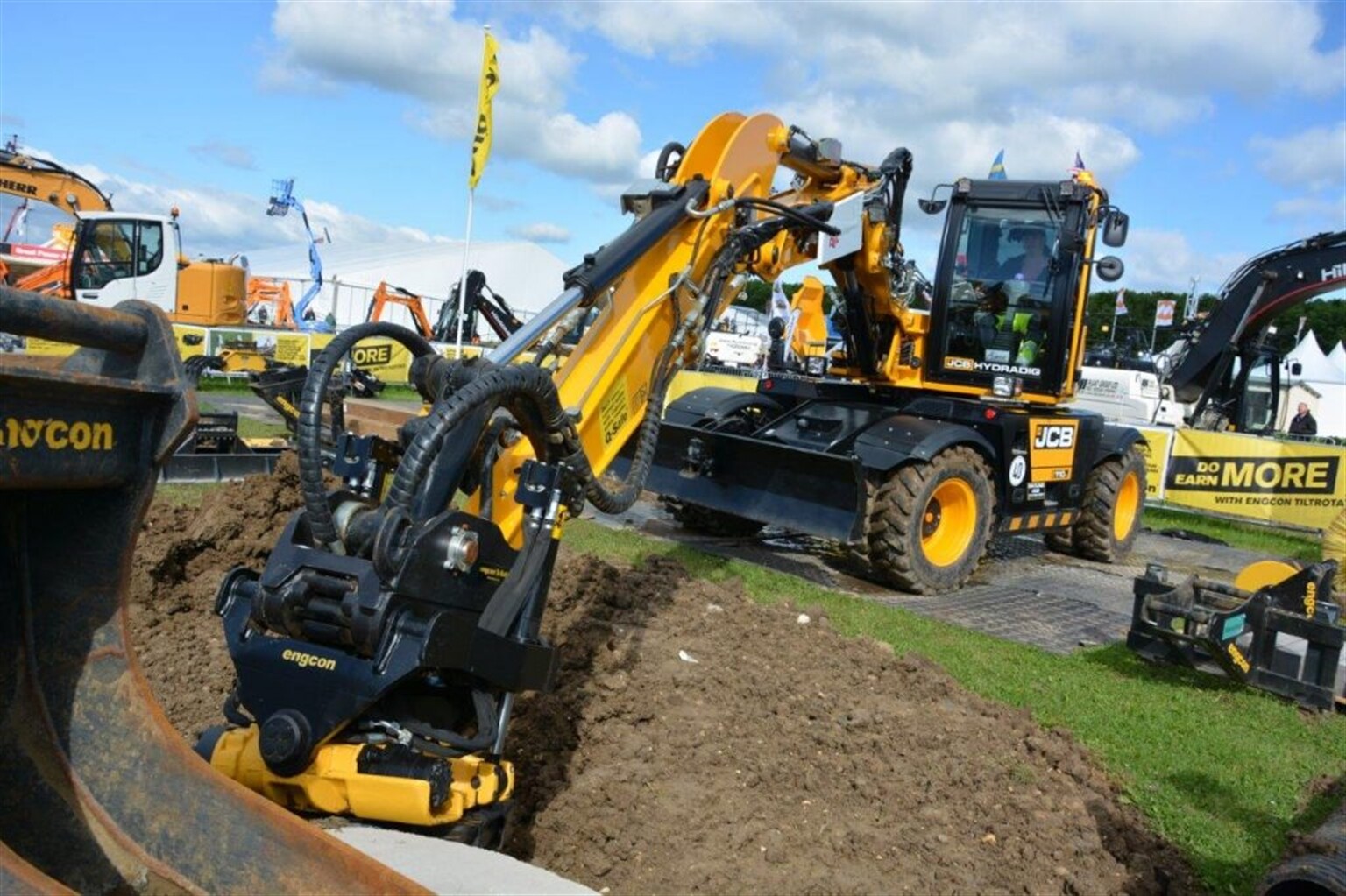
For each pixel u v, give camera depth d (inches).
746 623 227.3
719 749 169.0
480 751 115.4
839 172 255.6
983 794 166.2
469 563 112.8
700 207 189.8
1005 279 345.4
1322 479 518.6
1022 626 292.2
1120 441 408.2
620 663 194.5
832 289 364.5
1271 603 233.3
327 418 185.2
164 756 87.4
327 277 1451.8
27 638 87.4
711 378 685.3
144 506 84.3
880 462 310.5
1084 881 143.2
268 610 110.0
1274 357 700.7
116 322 80.9
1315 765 195.9
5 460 71.9
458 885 97.2
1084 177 339.3
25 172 838.5
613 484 166.9
